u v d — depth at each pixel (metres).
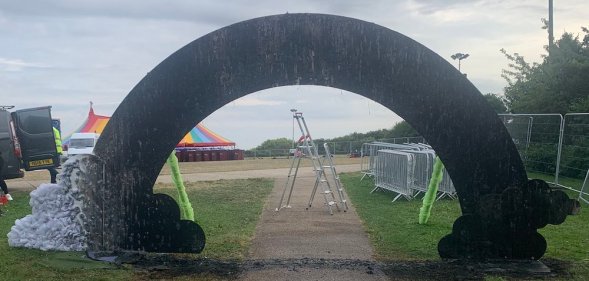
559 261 6.74
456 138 6.80
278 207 11.20
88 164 7.02
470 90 6.76
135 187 6.96
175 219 6.91
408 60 6.83
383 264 6.63
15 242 7.16
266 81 6.99
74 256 6.82
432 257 7.00
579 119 13.20
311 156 11.16
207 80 6.97
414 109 6.86
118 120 7.01
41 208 7.18
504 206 6.64
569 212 6.59
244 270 6.41
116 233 6.98
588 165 12.64
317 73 6.96
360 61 6.89
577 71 19.03
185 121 7.00
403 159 12.36
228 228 9.04
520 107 20.61
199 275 6.21
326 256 7.09
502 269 6.35
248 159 33.81
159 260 6.79
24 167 14.28
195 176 19.28
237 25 6.93
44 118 14.55
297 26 6.92
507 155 6.74
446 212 10.55
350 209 11.12
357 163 25.80
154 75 6.96
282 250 7.45
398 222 9.44
